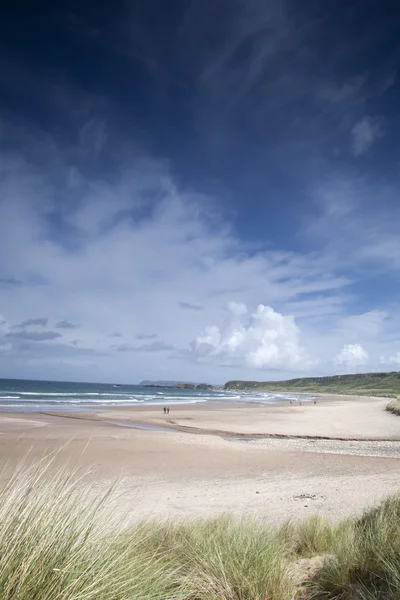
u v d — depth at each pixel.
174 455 17.72
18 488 2.82
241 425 33.34
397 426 34.28
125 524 3.64
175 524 5.89
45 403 52.44
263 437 27.14
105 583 2.35
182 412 45.53
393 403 57.19
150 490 11.30
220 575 3.41
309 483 12.46
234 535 4.46
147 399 78.94
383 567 3.34
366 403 83.50
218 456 18.00
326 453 19.73
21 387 110.75
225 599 3.11
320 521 6.04
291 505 9.39
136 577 2.51
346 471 14.94
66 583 2.17
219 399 97.75
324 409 59.69
